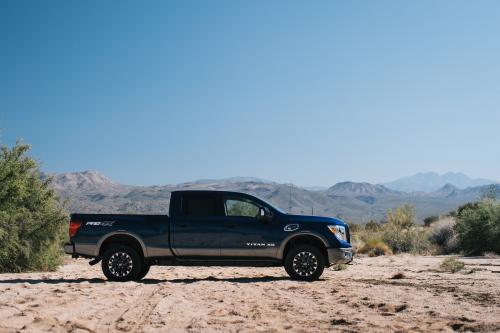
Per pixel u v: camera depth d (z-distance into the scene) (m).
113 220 12.77
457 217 27.77
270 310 8.22
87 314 7.75
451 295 9.80
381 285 11.56
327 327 6.82
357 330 6.60
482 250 24.92
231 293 10.21
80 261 21.31
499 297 9.49
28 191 17.17
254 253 12.61
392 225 30.08
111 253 12.56
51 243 17.17
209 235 12.64
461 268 15.81
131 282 12.02
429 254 27.08
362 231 35.62
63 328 6.63
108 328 6.82
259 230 12.63
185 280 12.88
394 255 26.25
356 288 10.96
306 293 10.24
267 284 11.70
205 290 10.66
